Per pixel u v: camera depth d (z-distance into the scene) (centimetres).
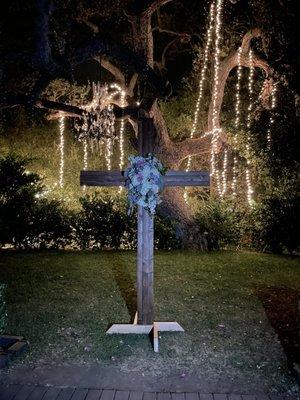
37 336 519
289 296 684
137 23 1141
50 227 1035
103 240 1048
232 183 1338
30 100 820
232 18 1248
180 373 438
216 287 728
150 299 529
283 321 577
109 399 390
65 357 468
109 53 853
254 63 1180
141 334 528
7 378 424
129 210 512
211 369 446
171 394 400
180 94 1504
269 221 1055
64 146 1540
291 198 1073
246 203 1248
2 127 1512
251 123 1330
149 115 1058
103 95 971
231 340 516
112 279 774
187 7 1373
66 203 1221
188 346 498
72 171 1468
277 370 446
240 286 736
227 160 1434
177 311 610
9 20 1123
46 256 950
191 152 1168
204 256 973
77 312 602
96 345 497
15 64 1212
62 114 1163
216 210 1103
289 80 1118
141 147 515
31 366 448
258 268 863
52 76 804
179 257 957
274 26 1104
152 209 501
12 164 1089
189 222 1083
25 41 1137
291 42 1078
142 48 1125
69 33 1241
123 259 930
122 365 454
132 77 1262
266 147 1296
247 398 395
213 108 1205
